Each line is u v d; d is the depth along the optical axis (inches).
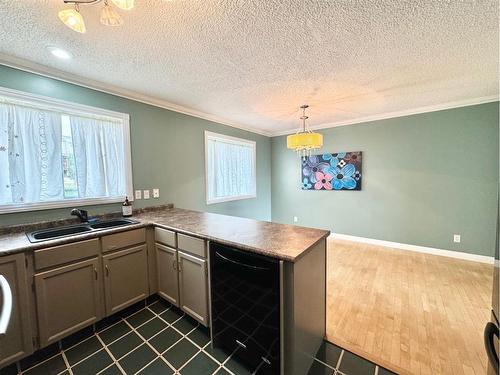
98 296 71.1
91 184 93.4
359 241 161.9
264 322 52.4
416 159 138.7
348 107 131.0
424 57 75.7
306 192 187.2
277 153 204.5
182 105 124.3
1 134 71.9
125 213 97.6
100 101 94.6
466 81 95.8
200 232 68.7
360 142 157.9
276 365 51.1
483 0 50.9
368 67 82.4
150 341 66.9
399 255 135.0
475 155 122.5
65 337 65.3
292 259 46.7
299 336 51.8
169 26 58.6
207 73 85.9
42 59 74.2
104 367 57.9
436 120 131.2
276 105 125.5
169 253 79.7
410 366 57.6
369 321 75.1
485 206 121.2
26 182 76.8
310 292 57.6
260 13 54.2
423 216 138.3
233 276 58.1
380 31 61.8
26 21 55.8
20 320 57.0
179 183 128.0
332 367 58.1
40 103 78.7
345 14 55.0
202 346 64.9
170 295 81.0
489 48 70.4
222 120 154.3
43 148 80.1
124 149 102.3
